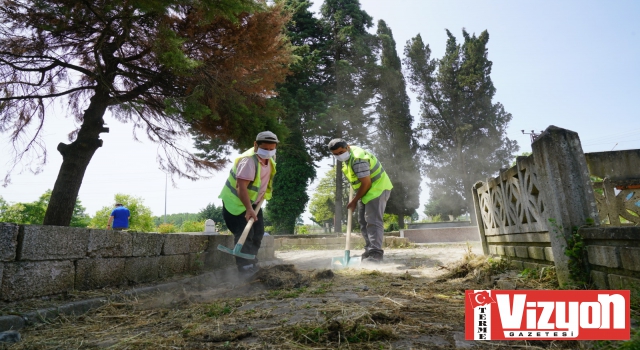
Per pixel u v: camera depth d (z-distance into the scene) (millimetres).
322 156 27391
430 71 35188
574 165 2812
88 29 8219
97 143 8836
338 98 25688
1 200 29125
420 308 2594
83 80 9742
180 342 2078
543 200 3000
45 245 3016
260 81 9805
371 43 29469
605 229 2359
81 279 3393
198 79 8688
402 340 1959
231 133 9883
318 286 3789
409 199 30781
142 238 4211
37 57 8250
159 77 8648
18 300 2816
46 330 2488
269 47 9234
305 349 1876
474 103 33844
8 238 2742
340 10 28484
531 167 3232
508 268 3928
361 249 11391
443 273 4551
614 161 4148
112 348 2053
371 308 2572
